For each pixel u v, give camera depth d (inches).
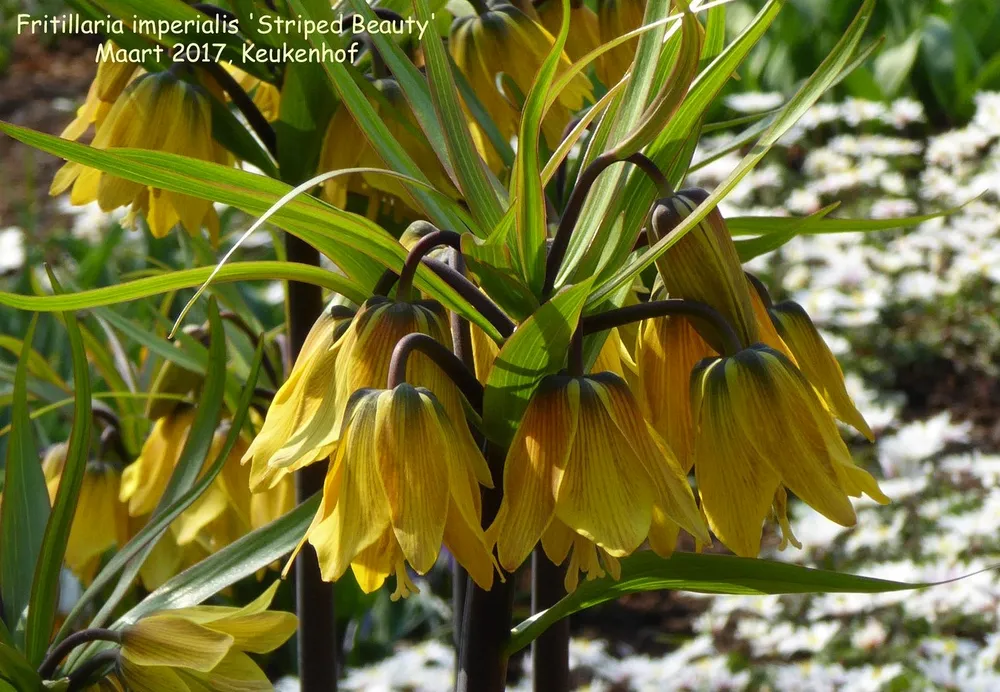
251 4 42.2
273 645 39.1
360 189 43.2
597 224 36.2
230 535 48.4
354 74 39.8
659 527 35.1
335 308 36.6
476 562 34.2
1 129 33.6
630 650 81.0
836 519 34.6
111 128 42.8
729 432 35.0
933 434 80.0
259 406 49.1
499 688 36.7
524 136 34.3
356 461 34.2
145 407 59.7
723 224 35.4
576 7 44.4
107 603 39.5
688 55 33.8
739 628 71.0
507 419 35.1
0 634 38.4
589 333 35.4
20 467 40.7
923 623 69.9
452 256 36.7
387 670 68.1
